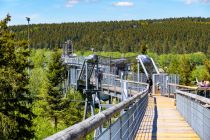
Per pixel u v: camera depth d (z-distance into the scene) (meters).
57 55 57.28
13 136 27.94
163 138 12.17
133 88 36.28
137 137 12.00
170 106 24.00
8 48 30.50
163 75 34.31
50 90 55.22
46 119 54.94
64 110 54.84
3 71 28.73
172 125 15.26
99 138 4.89
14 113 29.20
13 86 28.69
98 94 49.69
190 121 15.01
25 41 32.12
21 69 31.17
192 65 97.88
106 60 53.84
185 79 85.44
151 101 27.61
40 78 76.81
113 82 46.91
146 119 17.03
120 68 53.47
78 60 68.81
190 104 15.09
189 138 12.31
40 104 55.31
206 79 68.88
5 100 28.62
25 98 30.19
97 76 50.34
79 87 62.19
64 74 58.28
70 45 93.75
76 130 3.51
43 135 46.62
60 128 53.69
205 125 11.05
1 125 27.42
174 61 103.00
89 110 58.00
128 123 9.25
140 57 45.09
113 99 52.00
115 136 6.64
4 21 30.89
